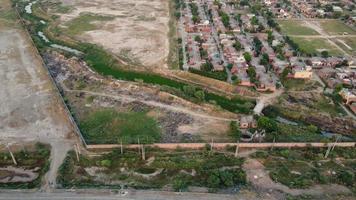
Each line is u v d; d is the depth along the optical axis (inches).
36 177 4712.1
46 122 5920.3
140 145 5221.5
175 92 6865.2
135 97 6707.7
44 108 6314.0
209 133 5654.5
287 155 5088.6
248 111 6294.3
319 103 6638.8
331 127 5994.1
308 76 7544.3
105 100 6594.5
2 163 4975.4
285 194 4402.1
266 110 6407.5
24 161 5000.0
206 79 7372.1
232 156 5108.3
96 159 5009.8
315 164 4958.2
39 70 7751.0
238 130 5689.0
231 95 6879.9
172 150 5246.1
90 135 5595.5
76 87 7057.1
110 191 4451.3
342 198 4343.0
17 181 4645.7
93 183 4594.0
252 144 5280.5
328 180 4640.8
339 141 5447.8
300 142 5324.8
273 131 5561.0
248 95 6855.3
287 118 6294.3
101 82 7244.1
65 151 5201.8
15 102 6505.9
